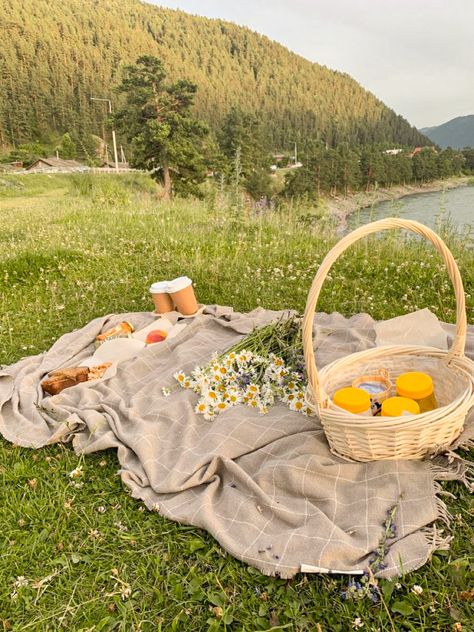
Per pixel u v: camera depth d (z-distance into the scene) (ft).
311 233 31.01
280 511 8.85
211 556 8.39
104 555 8.63
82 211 49.11
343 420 9.05
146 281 22.72
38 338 18.26
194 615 7.50
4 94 456.04
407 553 7.80
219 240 28.94
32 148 366.84
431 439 9.23
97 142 416.46
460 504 8.91
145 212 44.60
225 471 10.15
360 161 202.80
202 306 18.38
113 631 7.39
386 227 9.27
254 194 230.07
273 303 19.30
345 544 7.91
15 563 8.57
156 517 9.36
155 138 143.95
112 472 10.78
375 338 14.64
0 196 123.75
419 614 6.98
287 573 7.71
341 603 7.30
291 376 12.23
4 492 10.28
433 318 13.47
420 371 11.50
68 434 11.89
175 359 14.78
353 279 21.27
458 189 110.11
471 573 7.52
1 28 614.75
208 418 11.80
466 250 23.31
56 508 9.64
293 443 10.45
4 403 13.28
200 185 169.27
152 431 11.45
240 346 13.79
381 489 8.99
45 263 25.53
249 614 7.34
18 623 7.57
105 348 15.53
